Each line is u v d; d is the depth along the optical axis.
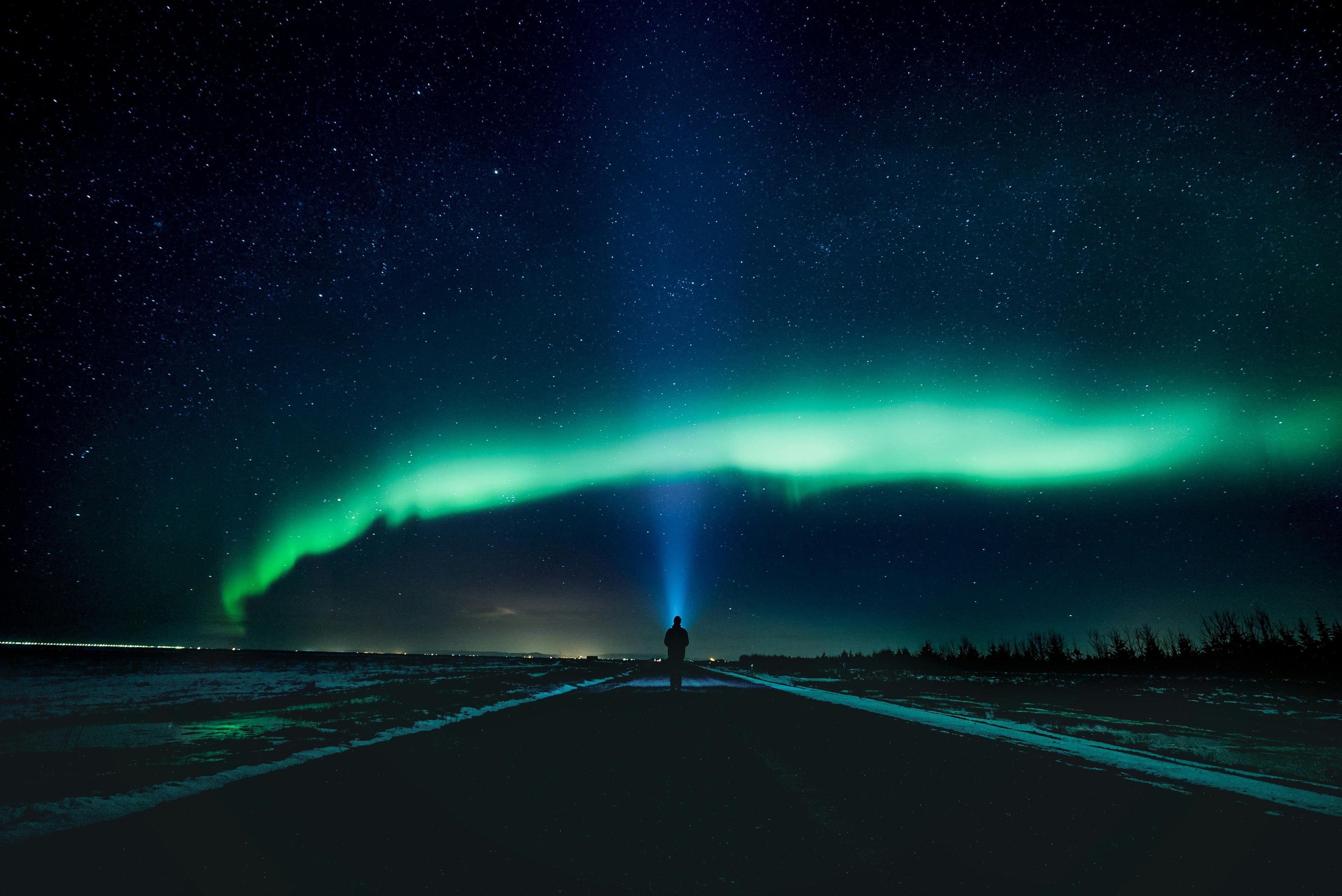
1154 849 3.78
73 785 5.43
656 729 8.90
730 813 4.57
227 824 4.30
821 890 3.17
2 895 3.09
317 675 23.12
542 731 8.59
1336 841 3.95
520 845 3.87
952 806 4.77
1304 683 20.08
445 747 7.37
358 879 3.30
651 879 3.32
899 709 11.75
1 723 9.49
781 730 8.77
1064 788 5.34
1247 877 3.33
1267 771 6.12
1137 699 14.84
